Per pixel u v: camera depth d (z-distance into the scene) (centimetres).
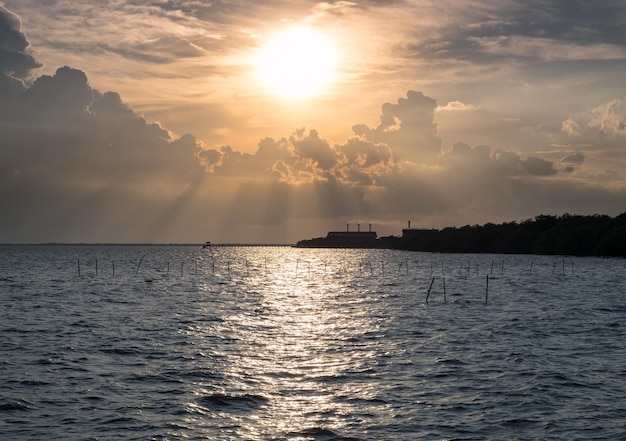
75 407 3438
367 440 2977
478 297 9975
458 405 3516
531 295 10206
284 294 10962
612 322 6819
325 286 12888
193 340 5641
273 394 3750
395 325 6744
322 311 8219
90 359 4691
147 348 5194
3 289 11425
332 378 4153
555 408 3456
